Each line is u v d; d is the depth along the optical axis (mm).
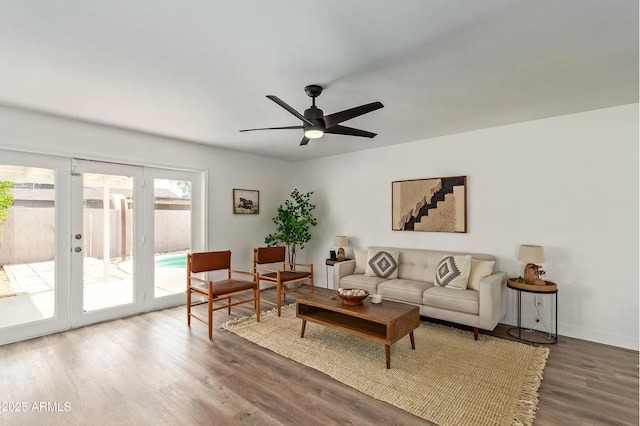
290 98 2805
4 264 3074
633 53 2051
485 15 1661
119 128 3717
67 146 3354
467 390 2240
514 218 3631
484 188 3846
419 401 2111
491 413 1979
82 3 1532
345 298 2984
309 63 2180
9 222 3100
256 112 3166
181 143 4352
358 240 5125
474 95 2771
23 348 2943
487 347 2971
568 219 3291
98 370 2535
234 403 2102
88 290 3598
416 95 2760
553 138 3377
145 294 4078
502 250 3715
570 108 3105
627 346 2980
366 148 4898
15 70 2248
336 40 1896
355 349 2934
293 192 5664
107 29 1763
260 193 5449
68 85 2508
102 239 3713
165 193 4289
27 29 1752
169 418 1952
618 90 2658
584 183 3205
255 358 2764
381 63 2186
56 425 1887
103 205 3719
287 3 1550
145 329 3451
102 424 1899
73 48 1963
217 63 2170
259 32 1806
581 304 3221
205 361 2701
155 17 1656
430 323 3658
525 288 3119
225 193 4910
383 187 4793
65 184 3416
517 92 2703
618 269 3037
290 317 3881
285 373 2500
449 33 1826
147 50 1994
